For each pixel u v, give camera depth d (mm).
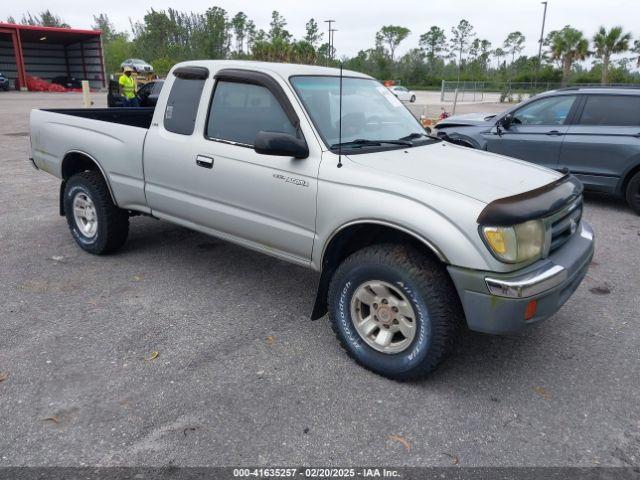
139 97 17250
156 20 66938
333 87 4082
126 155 4750
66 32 41812
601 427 2957
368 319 3391
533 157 8156
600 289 4824
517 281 2879
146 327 3951
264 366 3480
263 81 3850
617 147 7328
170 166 4395
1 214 6797
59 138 5367
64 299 4387
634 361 3635
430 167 3461
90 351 3596
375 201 3186
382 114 4262
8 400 3059
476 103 37062
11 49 44156
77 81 44094
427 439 2830
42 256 5352
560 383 3365
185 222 4516
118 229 5211
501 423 2973
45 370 3355
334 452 2721
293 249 3744
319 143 3547
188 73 4352
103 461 2619
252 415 2986
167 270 5062
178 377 3324
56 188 8250
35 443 2729
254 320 4117
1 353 3537
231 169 3949
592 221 7102
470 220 2896
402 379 3305
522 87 40156
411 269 3074
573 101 7809
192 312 4219
